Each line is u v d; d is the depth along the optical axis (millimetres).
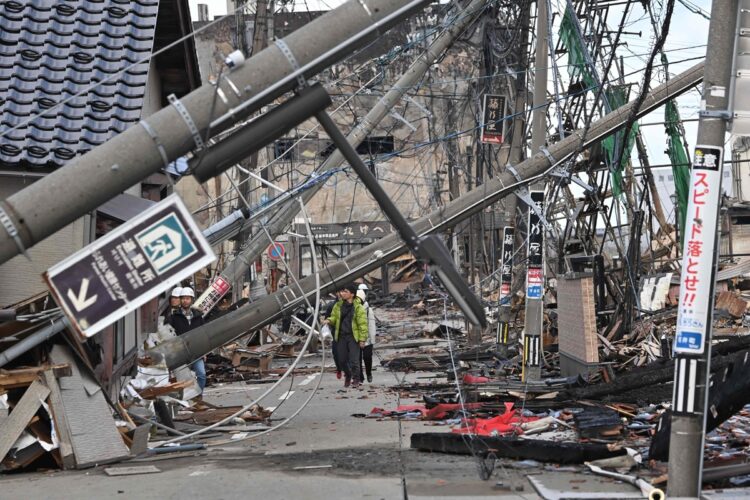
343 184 67438
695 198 8688
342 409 17516
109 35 16359
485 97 28734
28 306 12625
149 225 8508
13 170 13648
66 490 9977
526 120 26859
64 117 14430
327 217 67500
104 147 8383
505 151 34625
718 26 8750
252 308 18016
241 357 27766
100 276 8414
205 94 8445
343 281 18922
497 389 16672
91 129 14273
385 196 8688
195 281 38188
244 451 12664
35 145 13750
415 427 14445
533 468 10578
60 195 8312
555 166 19141
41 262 13805
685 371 8625
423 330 40750
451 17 26406
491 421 14156
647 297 29516
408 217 62875
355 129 24281
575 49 24953
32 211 8273
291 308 18438
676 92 18938
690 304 8633
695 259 8648
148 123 8406
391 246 19000
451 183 48750
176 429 15070
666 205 52188
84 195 8359
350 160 8711
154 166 8492
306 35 8609
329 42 8648
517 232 31969
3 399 11703
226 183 58875
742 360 10172
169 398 16688
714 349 15805
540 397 16016
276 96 8703
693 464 8570
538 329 20359
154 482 10234
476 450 11352
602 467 10211
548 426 13234
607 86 23938
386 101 24328
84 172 8328
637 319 26750
